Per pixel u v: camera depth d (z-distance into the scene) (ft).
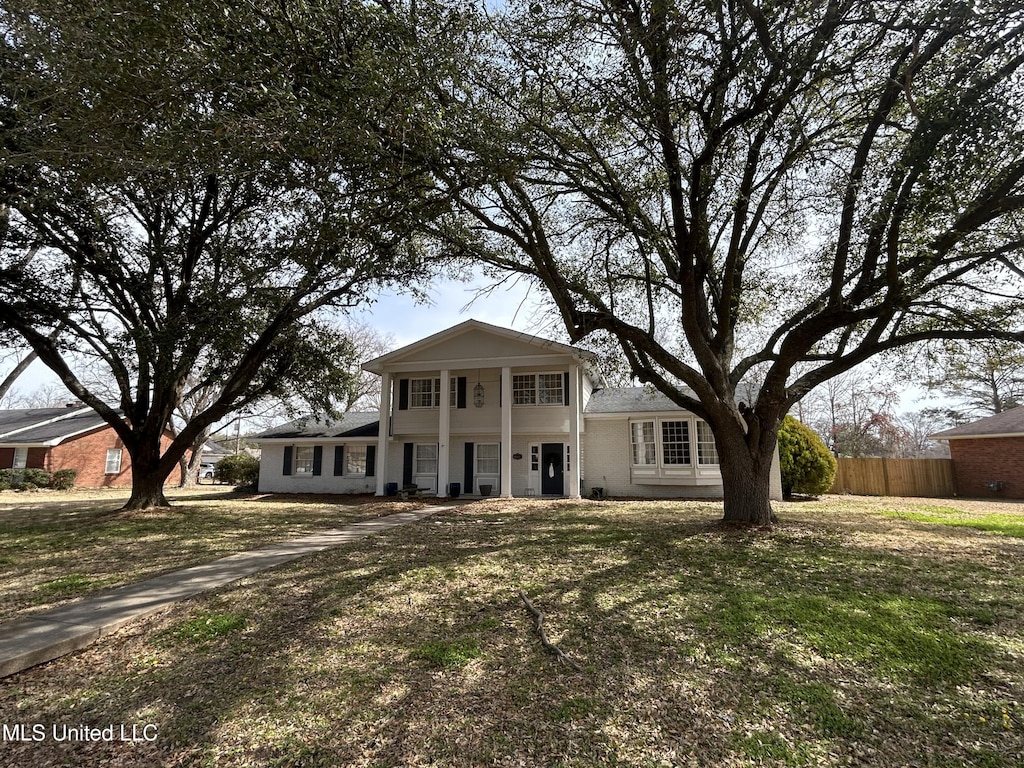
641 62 22.02
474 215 29.89
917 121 23.45
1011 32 19.42
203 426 48.85
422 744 10.37
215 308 40.68
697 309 33.83
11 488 83.41
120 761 10.02
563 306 30.66
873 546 27.58
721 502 53.67
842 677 12.86
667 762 9.71
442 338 62.13
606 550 26.86
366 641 15.33
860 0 19.71
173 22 16.62
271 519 41.68
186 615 17.75
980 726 10.75
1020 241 24.75
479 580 21.48
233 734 10.82
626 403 65.72
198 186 36.35
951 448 67.10
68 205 34.78
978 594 19.20
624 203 29.25
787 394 33.40
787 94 22.41
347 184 23.48
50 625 16.37
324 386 52.85
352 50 19.27
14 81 19.81
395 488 65.26
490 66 24.14
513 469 65.31
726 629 15.83
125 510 47.37
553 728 10.84
